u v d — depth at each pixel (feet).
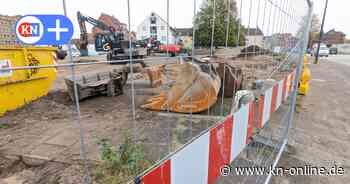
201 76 13.00
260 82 8.93
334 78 35.76
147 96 19.72
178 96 13.08
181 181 3.37
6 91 14.96
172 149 8.55
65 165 8.56
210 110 12.73
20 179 8.01
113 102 18.28
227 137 4.90
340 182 8.23
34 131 12.10
